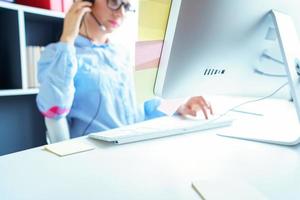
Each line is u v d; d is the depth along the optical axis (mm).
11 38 1206
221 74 556
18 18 1154
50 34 1552
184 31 445
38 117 1556
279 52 595
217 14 456
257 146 530
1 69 1271
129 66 1219
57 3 1344
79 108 1078
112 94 1127
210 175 374
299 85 542
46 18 1369
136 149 504
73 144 529
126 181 353
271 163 430
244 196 305
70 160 440
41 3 1297
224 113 897
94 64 1139
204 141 564
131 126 678
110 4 1187
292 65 531
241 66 570
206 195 305
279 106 1094
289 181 357
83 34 1172
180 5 423
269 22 530
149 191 322
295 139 542
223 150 500
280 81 683
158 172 386
